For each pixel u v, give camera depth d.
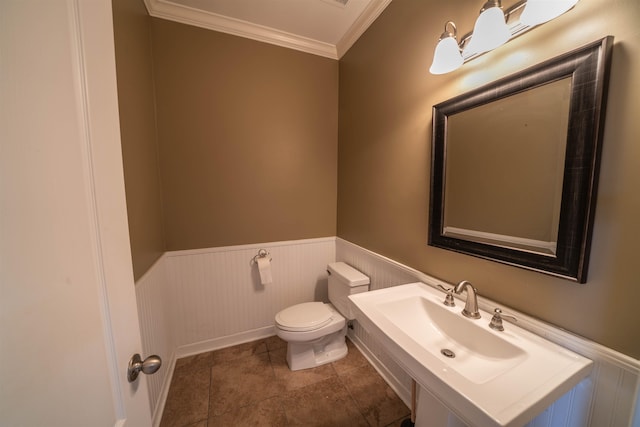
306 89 2.03
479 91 0.93
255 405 1.39
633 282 0.59
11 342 0.29
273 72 1.91
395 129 1.44
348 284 1.68
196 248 1.81
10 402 0.28
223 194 1.85
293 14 1.66
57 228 0.37
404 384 1.43
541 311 0.79
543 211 0.76
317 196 2.17
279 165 2.00
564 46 0.70
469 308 0.93
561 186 0.71
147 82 1.46
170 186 1.70
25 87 0.33
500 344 0.79
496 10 0.75
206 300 1.88
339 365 1.71
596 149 0.63
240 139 1.86
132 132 1.17
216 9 1.62
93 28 0.45
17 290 0.30
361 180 1.82
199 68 1.70
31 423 0.31
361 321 0.99
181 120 1.69
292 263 2.13
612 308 0.63
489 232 0.93
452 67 0.97
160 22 1.58
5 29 0.30
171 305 1.77
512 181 0.84
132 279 0.57
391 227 1.51
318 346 1.75
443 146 1.10
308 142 2.08
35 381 0.32
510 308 0.88
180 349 1.82
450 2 1.05
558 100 0.70
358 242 1.89
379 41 1.55
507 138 0.85
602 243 0.64
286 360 1.77
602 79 0.61
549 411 0.77
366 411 1.35
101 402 0.44
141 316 1.19
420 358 0.69
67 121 0.39
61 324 0.36
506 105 0.85
